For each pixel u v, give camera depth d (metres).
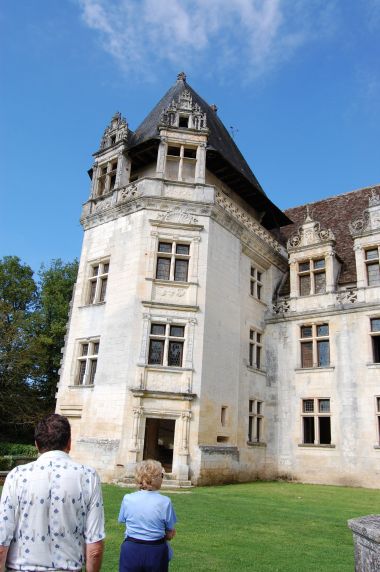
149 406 17.73
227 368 20.25
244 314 22.42
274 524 9.52
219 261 21.03
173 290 19.53
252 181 26.81
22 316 36.56
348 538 8.45
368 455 19.56
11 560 2.90
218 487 16.88
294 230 29.03
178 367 18.41
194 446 17.52
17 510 2.99
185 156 22.94
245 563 6.54
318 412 21.52
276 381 23.05
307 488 17.92
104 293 20.98
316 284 23.66
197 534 8.26
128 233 20.64
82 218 22.84
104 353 19.20
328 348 22.34
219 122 27.83
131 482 16.19
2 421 33.84
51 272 42.78
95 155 23.95
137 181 21.31
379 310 20.89
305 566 6.51
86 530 3.05
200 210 20.78
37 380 38.25
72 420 19.58
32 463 3.16
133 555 3.98
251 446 21.12
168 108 22.67
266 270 25.22
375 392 20.09
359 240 22.42
